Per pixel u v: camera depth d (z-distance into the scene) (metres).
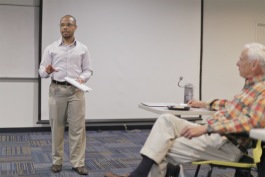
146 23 5.32
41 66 3.19
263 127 1.86
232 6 5.67
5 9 4.86
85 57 3.24
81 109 3.21
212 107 2.44
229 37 5.70
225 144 2.00
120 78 5.29
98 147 4.29
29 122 5.07
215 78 5.68
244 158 2.04
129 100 5.35
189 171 3.42
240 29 5.75
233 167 1.96
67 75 3.15
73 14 5.04
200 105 2.52
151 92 5.41
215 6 5.60
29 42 4.97
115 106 5.30
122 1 5.21
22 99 5.02
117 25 5.21
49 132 5.07
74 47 3.18
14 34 4.92
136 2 5.26
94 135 4.97
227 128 1.87
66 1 4.99
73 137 3.24
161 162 2.02
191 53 5.51
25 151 3.99
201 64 5.55
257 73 1.99
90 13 5.10
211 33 5.62
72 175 3.17
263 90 1.92
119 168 3.45
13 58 4.94
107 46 5.20
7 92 4.97
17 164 3.47
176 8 5.41
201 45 5.55
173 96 5.48
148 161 1.98
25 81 5.01
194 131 1.91
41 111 5.02
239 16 5.73
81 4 5.05
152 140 2.02
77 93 3.17
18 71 4.97
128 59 5.30
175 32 5.43
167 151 2.04
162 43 5.40
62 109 3.19
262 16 5.82
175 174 2.15
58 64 3.14
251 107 1.91
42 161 3.60
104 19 5.16
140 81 5.36
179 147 2.03
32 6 4.94
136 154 4.00
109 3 5.16
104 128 5.31
